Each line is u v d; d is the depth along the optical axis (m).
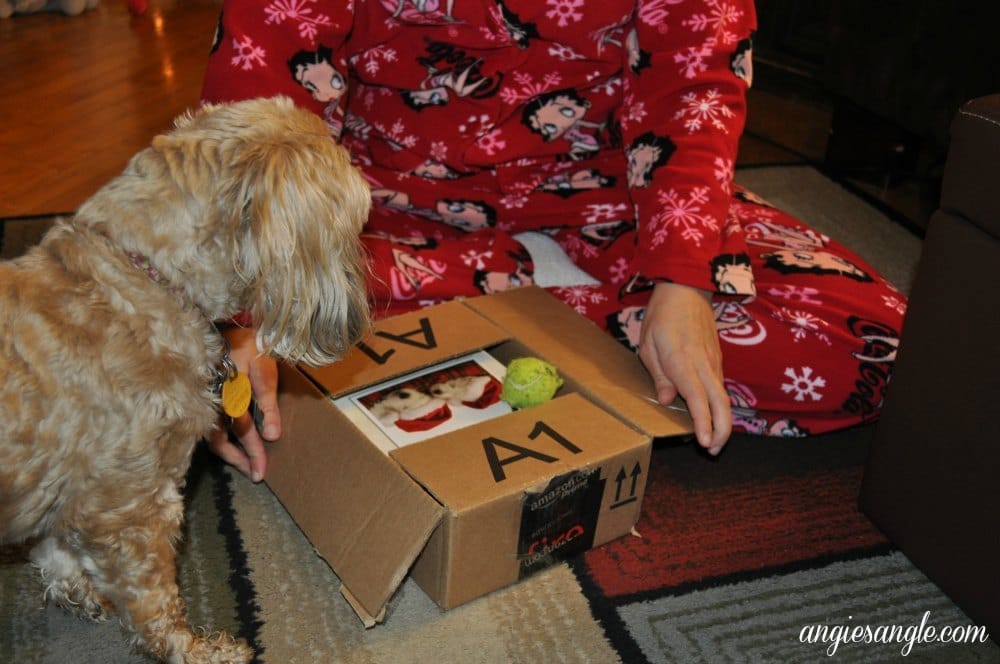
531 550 1.43
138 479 1.17
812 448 1.88
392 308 1.77
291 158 1.11
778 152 3.39
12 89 3.39
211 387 1.28
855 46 2.96
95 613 1.38
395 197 1.85
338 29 1.60
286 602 1.42
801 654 1.40
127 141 3.04
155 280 1.16
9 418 1.07
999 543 1.36
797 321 1.71
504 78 1.77
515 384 1.54
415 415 1.53
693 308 1.57
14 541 1.19
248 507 1.60
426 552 1.37
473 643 1.37
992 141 1.25
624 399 1.54
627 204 1.91
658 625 1.43
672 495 1.71
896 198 3.09
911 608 1.50
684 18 1.67
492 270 1.84
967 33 2.55
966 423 1.38
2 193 2.62
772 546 1.61
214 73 1.55
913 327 1.46
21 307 1.08
